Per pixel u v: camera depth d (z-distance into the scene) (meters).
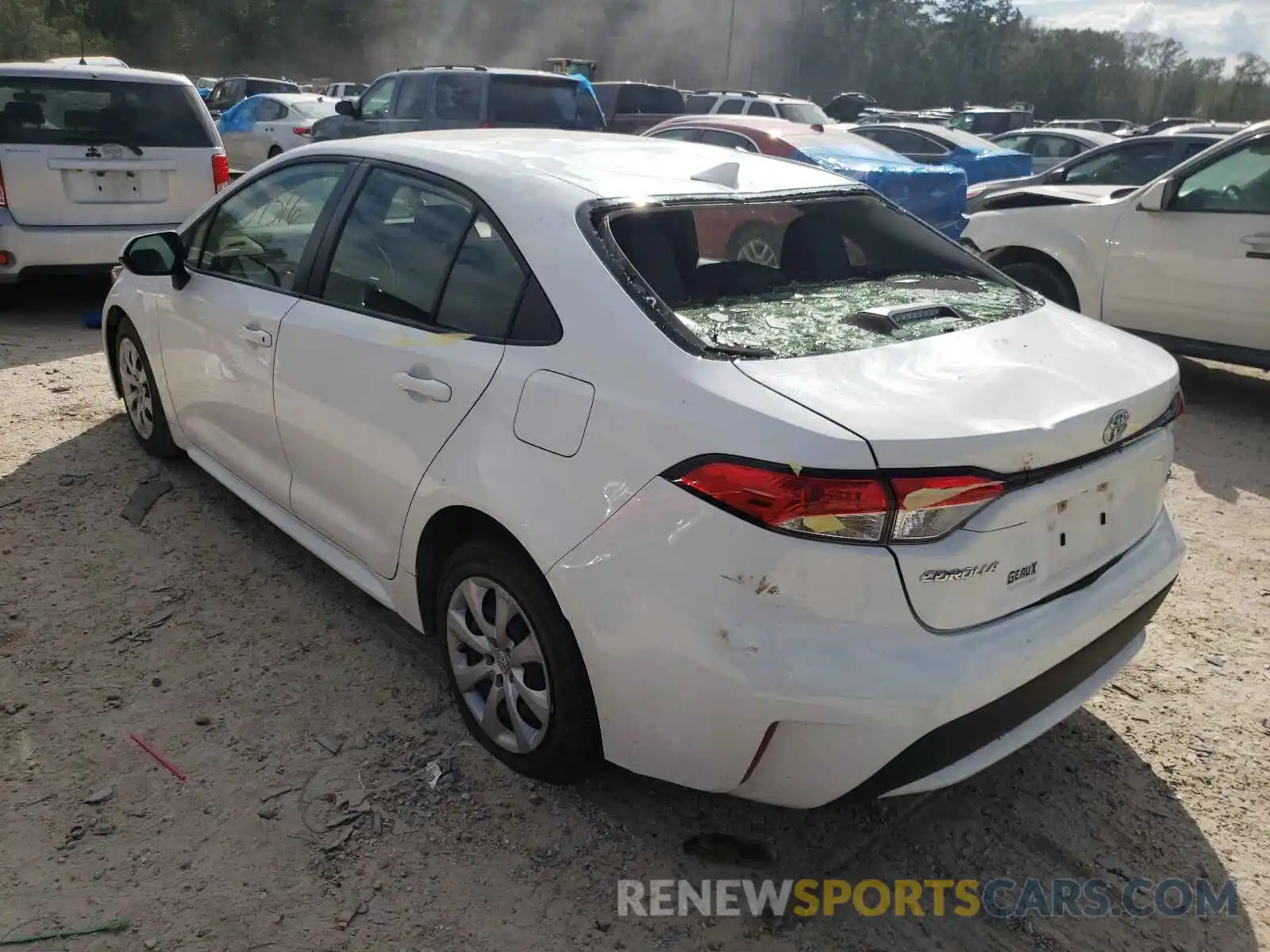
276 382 3.45
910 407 2.20
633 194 2.82
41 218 6.79
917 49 86.31
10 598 3.61
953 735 2.21
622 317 2.45
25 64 6.90
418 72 11.95
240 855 2.54
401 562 3.03
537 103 11.72
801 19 82.69
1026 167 13.52
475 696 2.94
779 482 2.07
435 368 2.79
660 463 2.24
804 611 2.11
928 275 3.20
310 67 56.81
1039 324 2.84
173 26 48.09
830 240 3.12
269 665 3.31
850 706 2.09
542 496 2.46
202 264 4.10
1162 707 3.32
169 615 3.56
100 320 7.18
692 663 2.20
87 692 3.13
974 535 2.17
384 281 3.12
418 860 2.55
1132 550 2.69
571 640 2.51
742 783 2.28
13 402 5.51
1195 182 6.38
